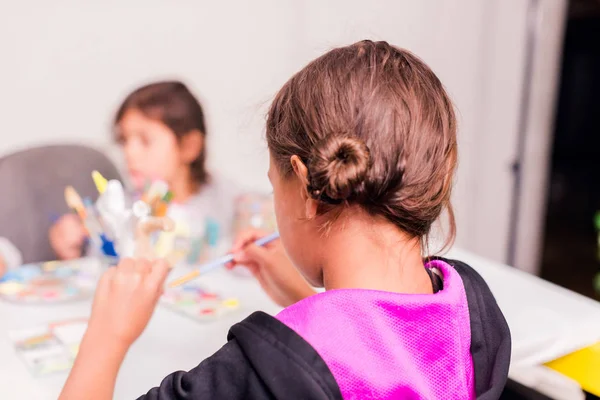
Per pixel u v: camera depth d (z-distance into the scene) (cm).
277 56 150
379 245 49
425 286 52
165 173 134
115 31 127
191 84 137
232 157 143
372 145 45
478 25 206
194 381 44
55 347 80
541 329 84
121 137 131
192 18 136
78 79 125
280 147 50
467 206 229
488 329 56
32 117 123
